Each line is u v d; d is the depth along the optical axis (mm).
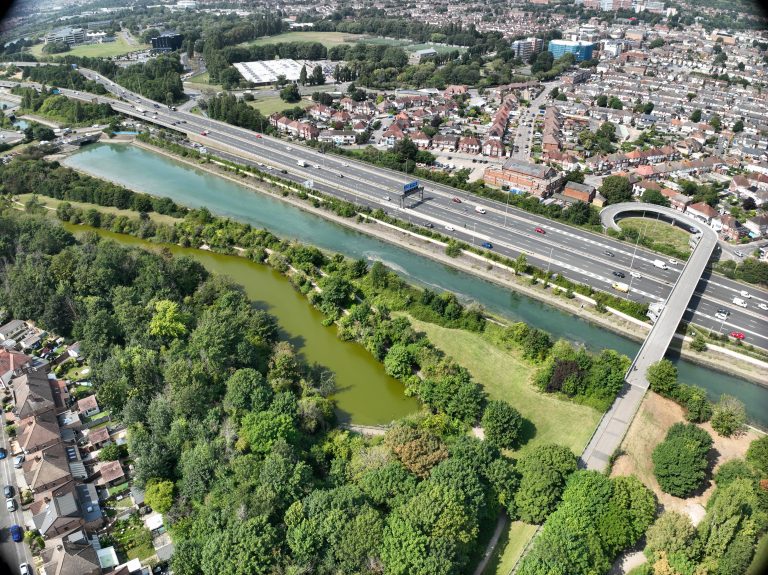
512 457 164250
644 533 137375
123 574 130000
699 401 177000
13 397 186250
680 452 152250
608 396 180625
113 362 182250
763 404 195375
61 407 180875
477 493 137375
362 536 124062
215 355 183000
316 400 181000
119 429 174750
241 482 142125
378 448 156750
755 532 128500
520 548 136875
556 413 180125
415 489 138125
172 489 148500
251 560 120250
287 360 193875
